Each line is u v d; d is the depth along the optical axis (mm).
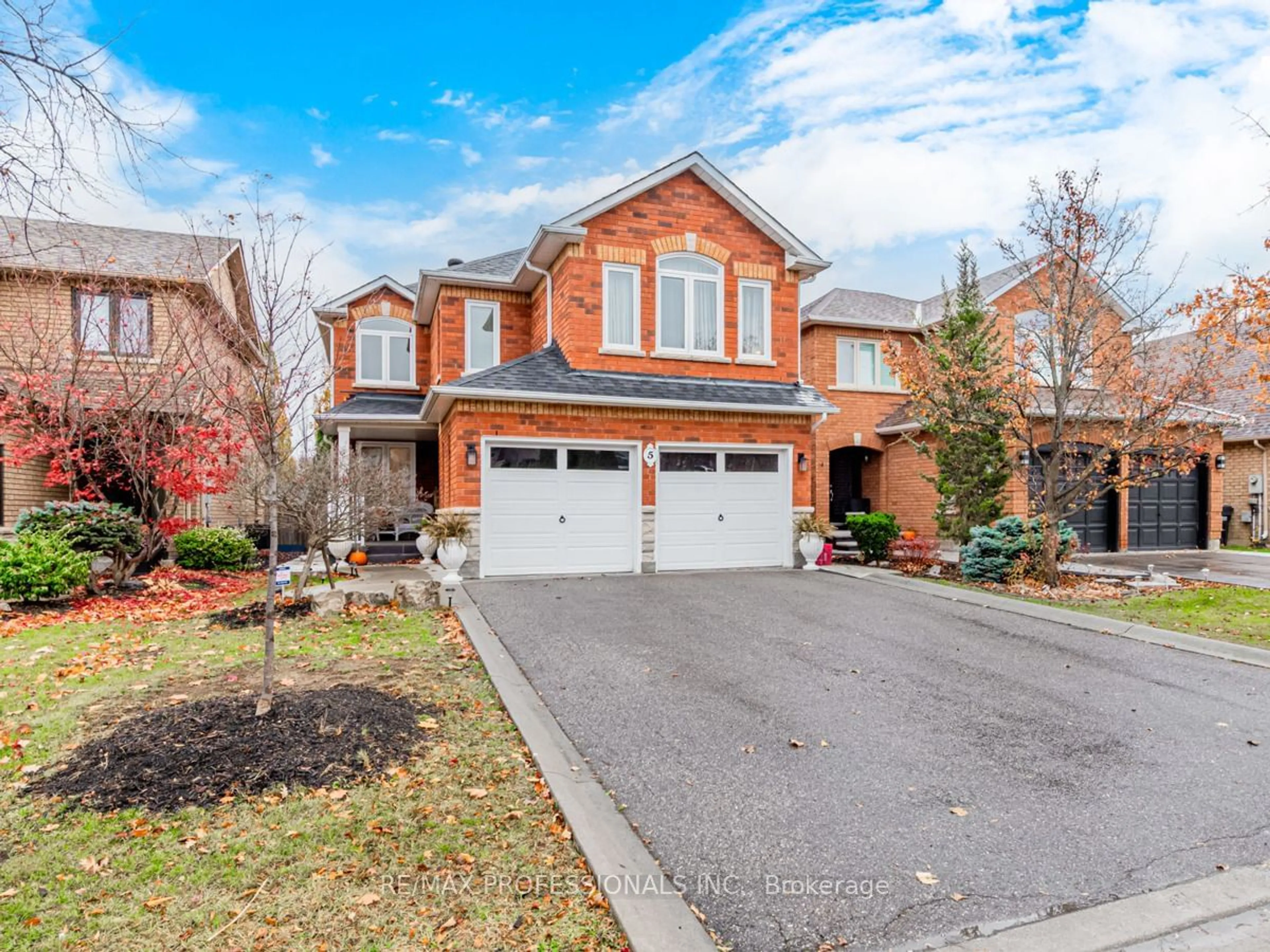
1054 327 11727
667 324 14039
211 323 9195
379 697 5598
